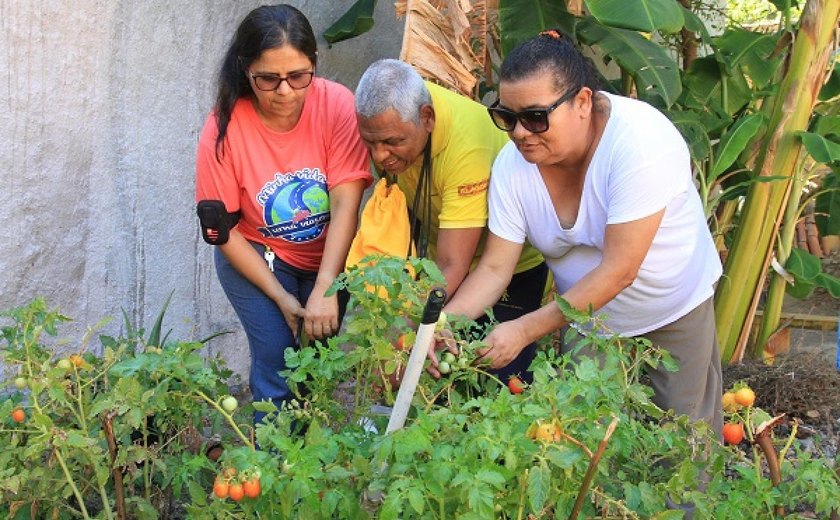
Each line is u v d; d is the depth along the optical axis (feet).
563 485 7.12
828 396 17.94
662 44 22.16
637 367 8.64
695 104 18.66
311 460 6.89
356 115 9.78
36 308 8.66
